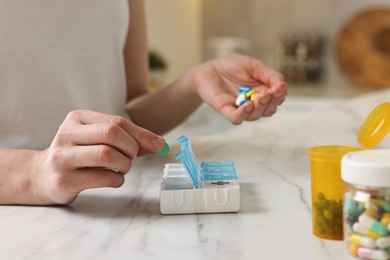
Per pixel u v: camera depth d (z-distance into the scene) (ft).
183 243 1.85
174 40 10.17
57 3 3.09
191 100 3.47
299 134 3.68
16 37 2.93
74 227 2.02
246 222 2.03
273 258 1.72
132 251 1.80
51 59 3.06
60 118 3.13
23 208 2.26
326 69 10.09
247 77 3.03
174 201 2.12
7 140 3.00
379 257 1.62
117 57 3.55
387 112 1.88
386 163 1.62
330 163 1.82
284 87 2.72
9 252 1.81
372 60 9.61
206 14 10.90
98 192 2.45
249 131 3.85
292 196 2.33
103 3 3.32
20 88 2.97
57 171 2.17
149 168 2.89
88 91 3.34
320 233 1.86
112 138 2.11
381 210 1.63
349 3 9.75
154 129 3.75
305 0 10.12
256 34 10.60
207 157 3.10
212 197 2.12
